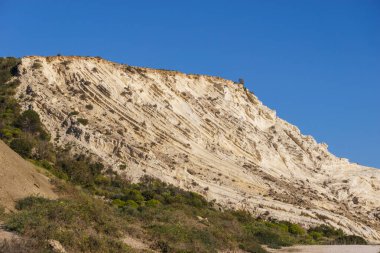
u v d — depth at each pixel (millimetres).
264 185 74625
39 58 77500
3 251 21375
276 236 49031
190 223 40156
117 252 26344
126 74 81562
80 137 64250
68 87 74312
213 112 86688
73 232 26328
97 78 77188
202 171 70125
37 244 23062
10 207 29438
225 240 38031
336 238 60000
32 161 51438
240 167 76688
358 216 80062
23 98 69188
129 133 69125
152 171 63531
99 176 58812
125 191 55219
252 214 64000
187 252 30984
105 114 70812
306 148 97500
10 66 77562
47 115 67000
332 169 95812
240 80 100938
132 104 75438
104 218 31594
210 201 63344
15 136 58469
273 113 101250
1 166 32594
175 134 74812
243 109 93938
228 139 82625
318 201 76750
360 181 93000
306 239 55781
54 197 34375
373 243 61094
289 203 70250
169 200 55156
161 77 87000
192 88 90250
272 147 89125
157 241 31234
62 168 54812
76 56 79938
